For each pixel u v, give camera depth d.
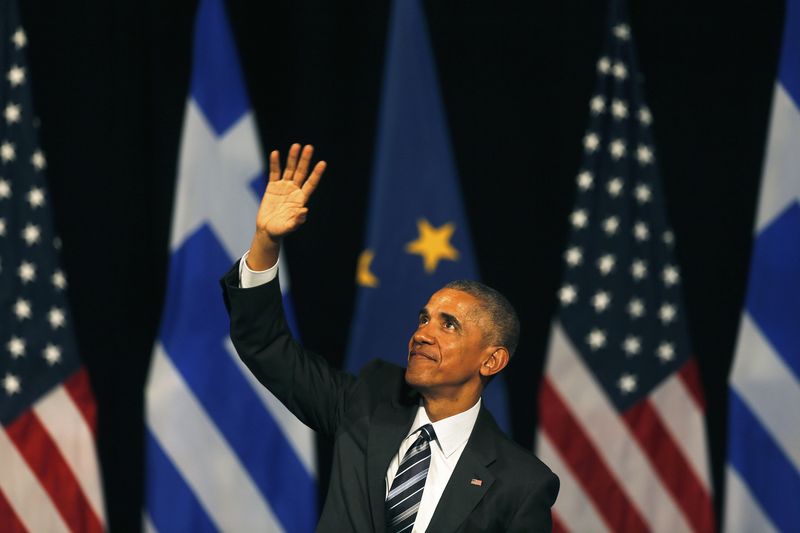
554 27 19.84
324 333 19.30
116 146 18.98
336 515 8.85
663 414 18.78
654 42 19.98
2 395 17.84
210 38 18.64
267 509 18.17
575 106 19.77
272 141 19.27
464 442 9.26
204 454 18.09
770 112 19.92
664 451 18.70
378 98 19.56
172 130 18.97
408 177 18.78
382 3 19.62
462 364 9.29
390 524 8.93
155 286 19.06
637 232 19.11
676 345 18.95
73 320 18.73
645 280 19.03
